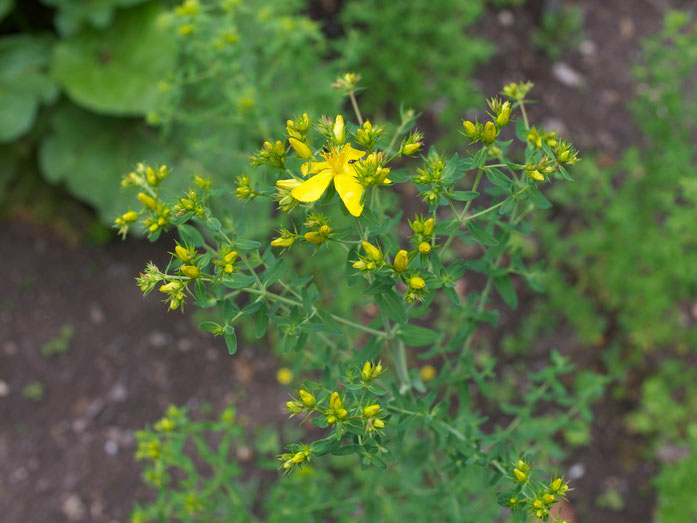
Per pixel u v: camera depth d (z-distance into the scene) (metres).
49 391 0.42
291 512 0.25
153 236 0.16
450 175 0.15
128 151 0.43
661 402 0.38
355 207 0.14
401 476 0.24
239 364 0.43
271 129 0.30
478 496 0.32
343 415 0.14
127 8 0.43
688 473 0.32
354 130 0.15
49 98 0.43
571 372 0.41
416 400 0.18
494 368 0.41
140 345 0.43
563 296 0.41
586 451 0.39
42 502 0.38
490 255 0.19
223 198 0.37
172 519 0.37
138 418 0.41
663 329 0.39
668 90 0.37
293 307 0.18
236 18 0.37
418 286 0.14
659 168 0.38
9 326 0.43
